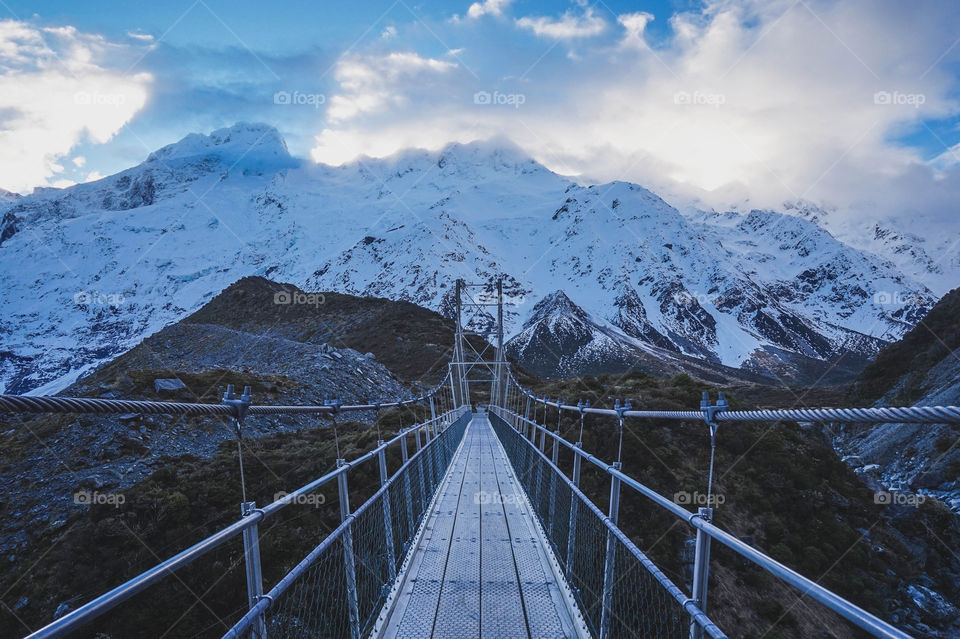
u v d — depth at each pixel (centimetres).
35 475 1214
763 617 1008
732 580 1071
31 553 945
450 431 1202
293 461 1270
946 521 1388
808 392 5100
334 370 2808
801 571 1130
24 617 825
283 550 920
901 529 1389
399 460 1222
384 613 365
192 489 1087
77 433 1399
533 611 378
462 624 356
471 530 588
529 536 564
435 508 695
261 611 181
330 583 285
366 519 372
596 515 324
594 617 333
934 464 2072
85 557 902
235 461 1245
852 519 1341
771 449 1466
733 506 1265
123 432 1412
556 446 549
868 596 1123
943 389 2777
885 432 2677
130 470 1225
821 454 1526
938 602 1173
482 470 1039
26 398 132
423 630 349
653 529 1178
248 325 6744
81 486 1123
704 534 189
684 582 1050
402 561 458
